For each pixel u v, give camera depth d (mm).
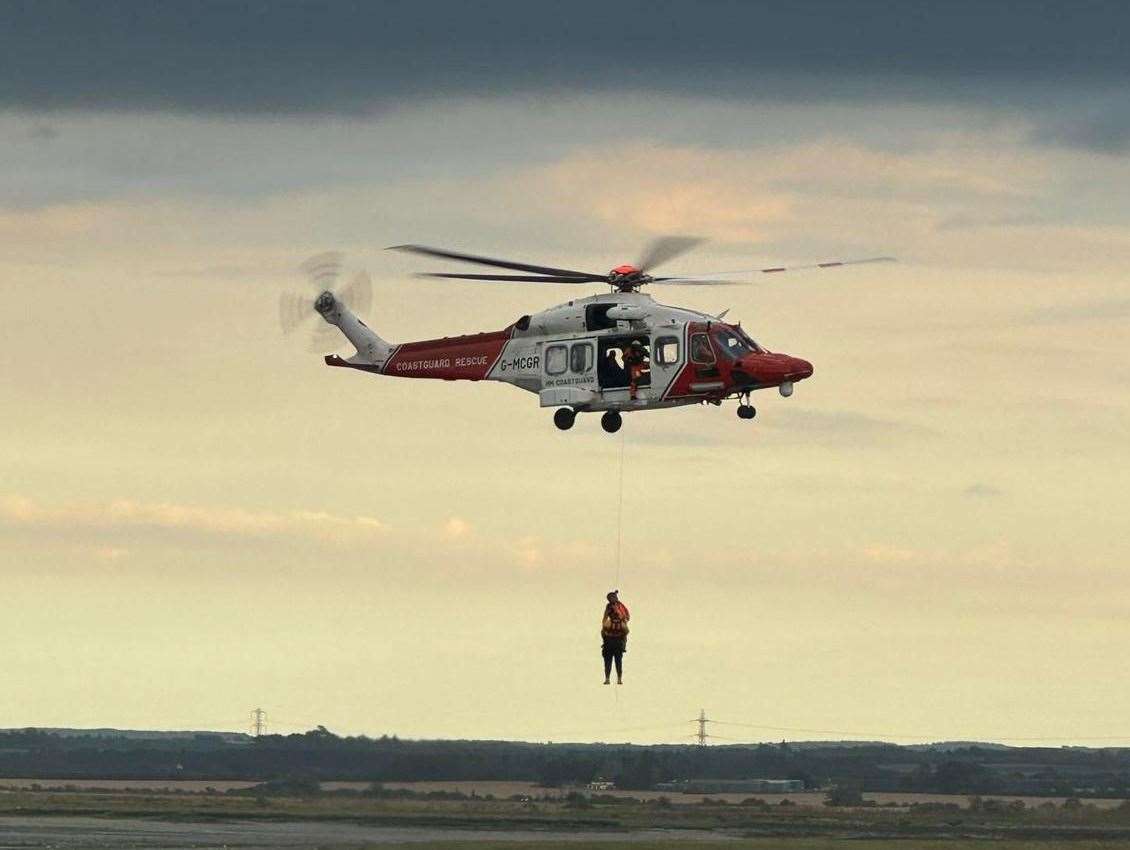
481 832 118750
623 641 119250
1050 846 116062
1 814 134250
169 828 116750
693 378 134250
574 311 138625
